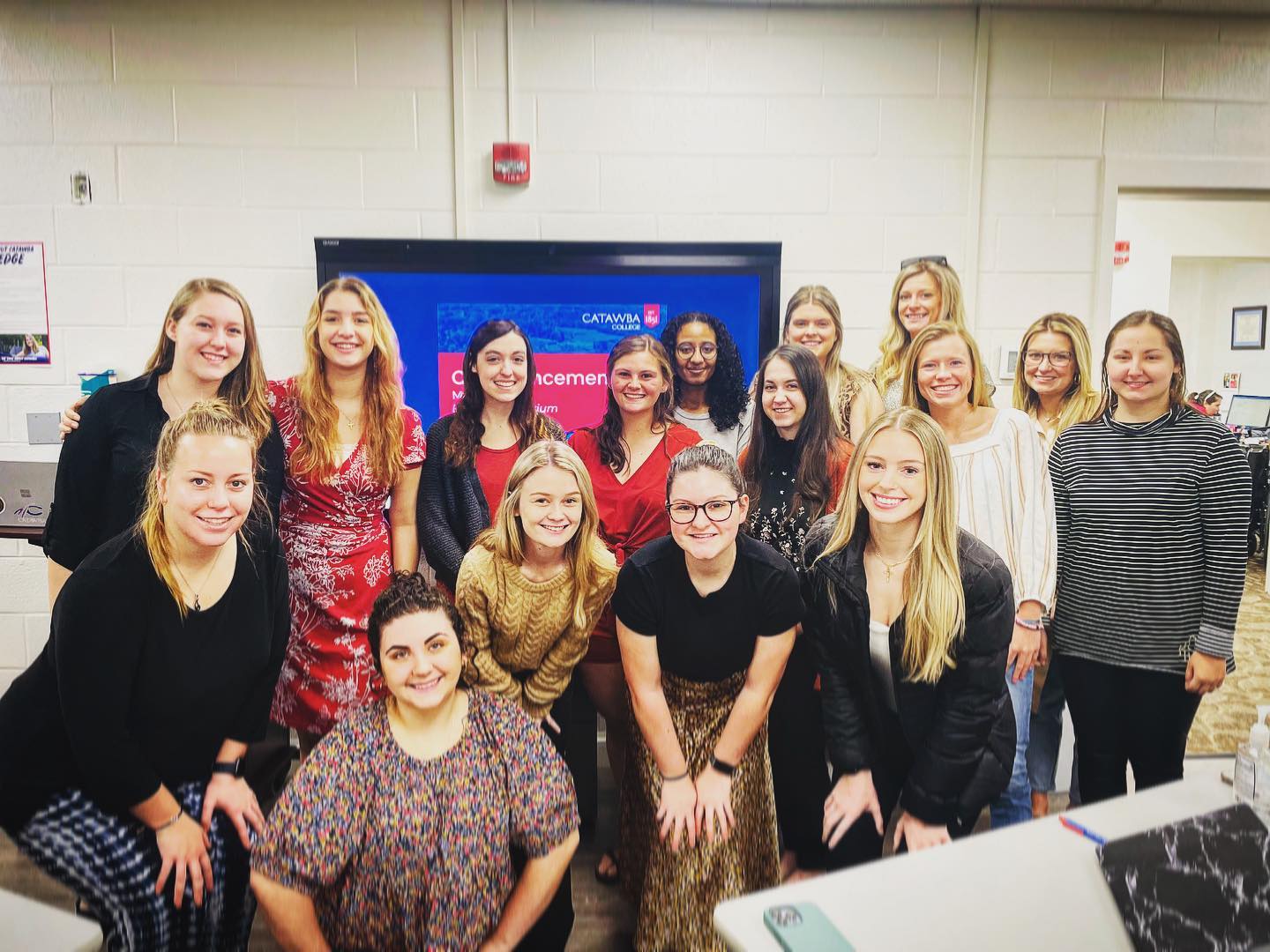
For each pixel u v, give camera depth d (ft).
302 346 7.12
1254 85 7.52
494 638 5.98
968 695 5.67
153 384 6.05
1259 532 14.74
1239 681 9.82
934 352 6.60
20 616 7.56
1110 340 6.29
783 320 7.27
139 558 4.95
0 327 7.18
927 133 7.35
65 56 6.95
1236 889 3.34
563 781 4.56
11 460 7.11
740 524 5.63
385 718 4.46
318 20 7.01
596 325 6.99
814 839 6.16
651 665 5.78
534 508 5.73
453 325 6.95
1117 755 6.48
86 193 7.05
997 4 7.23
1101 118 7.46
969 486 6.55
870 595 5.71
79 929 3.14
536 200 7.22
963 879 3.45
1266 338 19.93
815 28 7.23
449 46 7.08
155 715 5.09
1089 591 6.41
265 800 6.16
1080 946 3.06
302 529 6.44
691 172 7.27
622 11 7.11
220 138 7.04
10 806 4.86
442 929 4.35
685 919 5.65
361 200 7.15
